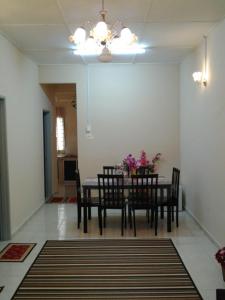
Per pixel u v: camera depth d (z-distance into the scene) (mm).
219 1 3609
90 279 3549
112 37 3666
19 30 4516
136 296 3164
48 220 5941
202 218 5242
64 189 9211
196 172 5637
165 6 3746
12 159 5016
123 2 3607
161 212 5969
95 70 7070
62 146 10945
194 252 4293
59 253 4312
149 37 5000
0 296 3199
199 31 4695
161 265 3891
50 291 3283
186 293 3209
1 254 4270
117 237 4965
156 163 7180
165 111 7129
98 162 7191
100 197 5152
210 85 4730
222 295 2383
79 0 3529
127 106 7129
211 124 4668
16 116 5273
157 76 7090
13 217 5035
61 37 4883
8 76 4918
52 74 7016
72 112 10891
